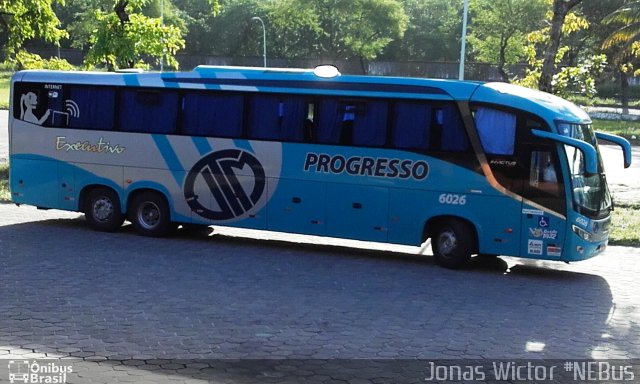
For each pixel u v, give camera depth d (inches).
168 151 654.5
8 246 604.1
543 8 2308.1
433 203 577.6
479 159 563.8
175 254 596.4
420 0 3602.4
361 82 599.8
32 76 698.8
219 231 711.7
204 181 644.7
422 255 633.6
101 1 2255.2
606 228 574.9
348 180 601.0
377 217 594.2
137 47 1026.7
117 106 670.5
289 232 623.5
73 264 546.9
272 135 623.2
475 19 2455.7
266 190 626.2
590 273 578.6
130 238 655.8
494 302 478.6
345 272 553.0
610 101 3110.2
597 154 569.0
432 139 577.6
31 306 434.3
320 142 609.3
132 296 463.2
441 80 582.6
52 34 1095.6
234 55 3314.5
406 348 378.0
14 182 711.1
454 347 382.0
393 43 3420.3
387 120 590.6
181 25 3115.2
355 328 410.0
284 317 427.5
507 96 561.3
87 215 687.1
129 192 669.3
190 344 374.0
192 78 647.8
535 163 551.8
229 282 508.7
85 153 681.6
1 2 1032.8
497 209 560.4
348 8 2947.8
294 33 3243.1
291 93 617.3
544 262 618.5
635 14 1881.2
